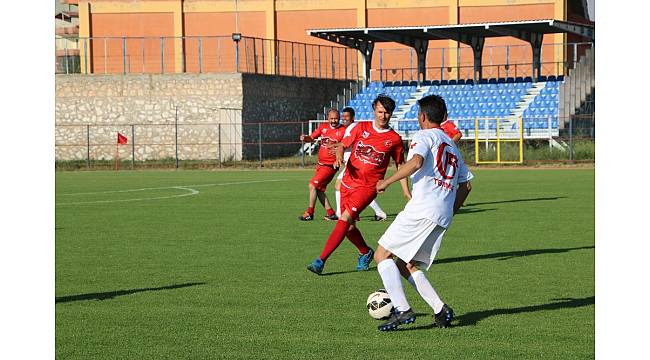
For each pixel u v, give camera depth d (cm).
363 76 8362
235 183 5150
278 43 8900
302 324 1439
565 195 4038
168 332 1393
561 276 1878
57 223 3003
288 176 5834
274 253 2258
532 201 3741
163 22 9031
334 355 1246
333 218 3056
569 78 7138
